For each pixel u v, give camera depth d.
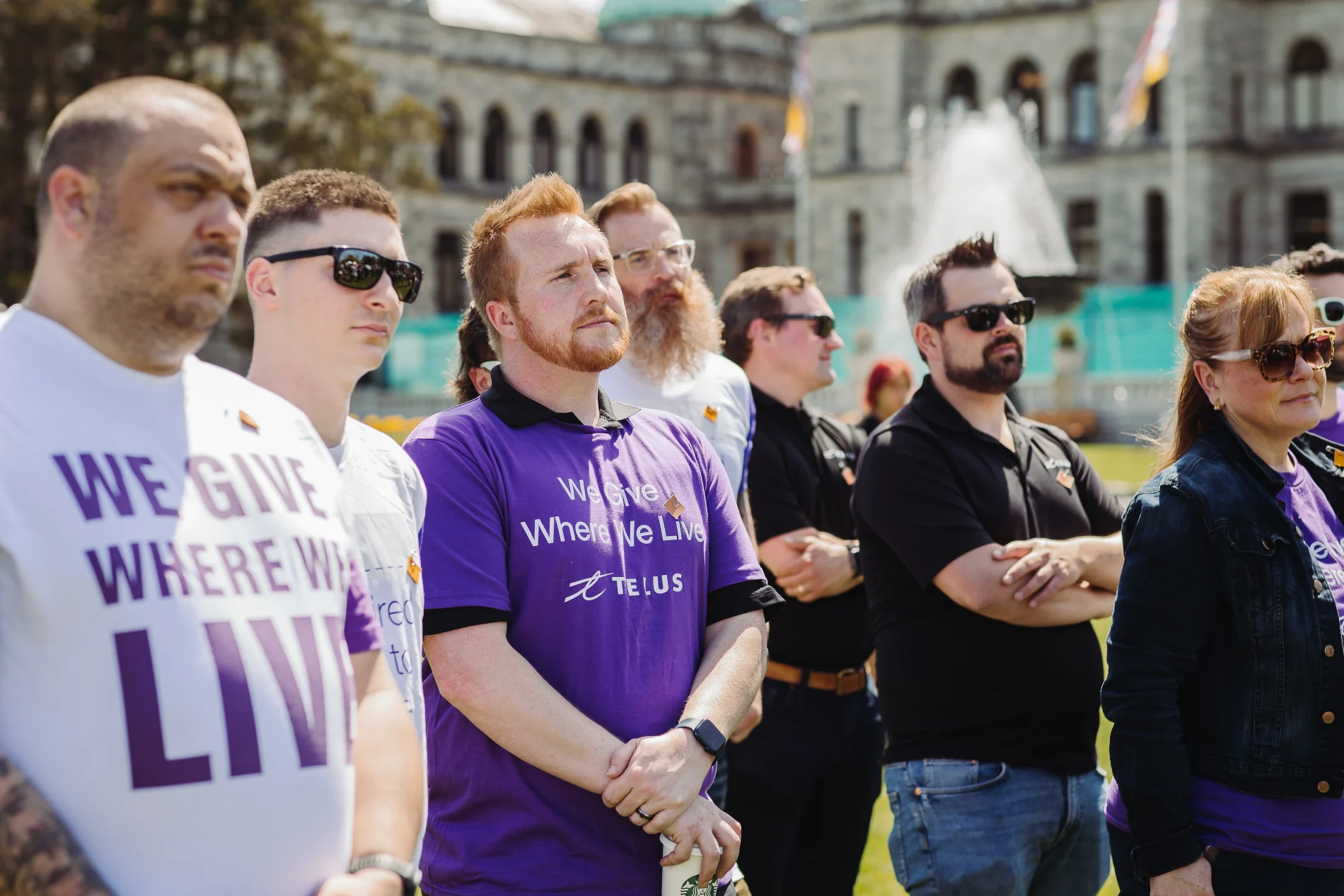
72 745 2.83
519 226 4.66
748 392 6.69
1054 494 6.16
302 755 3.01
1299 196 57.47
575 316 4.58
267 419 3.30
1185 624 4.79
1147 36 43.25
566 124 71.50
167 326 3.00
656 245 6.40
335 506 3.34
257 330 4.38
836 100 63.25
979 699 5.72
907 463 5.88
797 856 6.94
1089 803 5.83
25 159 42.22
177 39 42.44
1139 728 4.75
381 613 4.20
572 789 4.37
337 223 4.30
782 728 6.64
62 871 2.72
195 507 3.02
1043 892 6.02
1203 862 4.69
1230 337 4.95
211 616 2.95
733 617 4.73
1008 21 60.19
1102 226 57.81
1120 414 42.75
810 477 7.04
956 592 5.68
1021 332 6.04
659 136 74.69
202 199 2.99
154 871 2.86
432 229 67.19
